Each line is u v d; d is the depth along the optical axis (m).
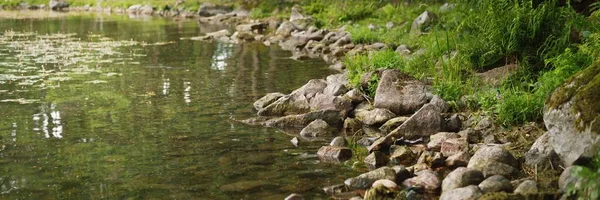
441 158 7.94
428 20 20.14
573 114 6.75
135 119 10.78
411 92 10.86
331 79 13.14
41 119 10.76
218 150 8.86
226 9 37.19
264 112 11.19
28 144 9.15
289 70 16.45
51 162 8.27
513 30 11.95
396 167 7.48
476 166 7.34
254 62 18.12
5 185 7.34
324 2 31.30
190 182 7.43
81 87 13.90
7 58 18.80
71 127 10.19
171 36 26.20
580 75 7.04
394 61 13.69
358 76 12.32
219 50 21.22
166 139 9.45
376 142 8.97
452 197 6.35
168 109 11.61
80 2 48.38
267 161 8.31
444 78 11.71
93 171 7.87
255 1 35.84
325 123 10.11
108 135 9.68
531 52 11.91
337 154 8.52
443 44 14.96
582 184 5.95
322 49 20.33
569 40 11.50
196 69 16.75
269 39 24.45
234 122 10.65
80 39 24.89
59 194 7.04
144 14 40.78
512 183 6.77
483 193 6.45
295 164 8.18
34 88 13.74
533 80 11.12
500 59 12.61
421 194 6.86
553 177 6.98
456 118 9.79
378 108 10.79
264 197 6.89
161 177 7.62
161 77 15.36
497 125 9.51
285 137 9.69
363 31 21.12
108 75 15.63
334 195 6.94
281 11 33.91
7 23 33.06
